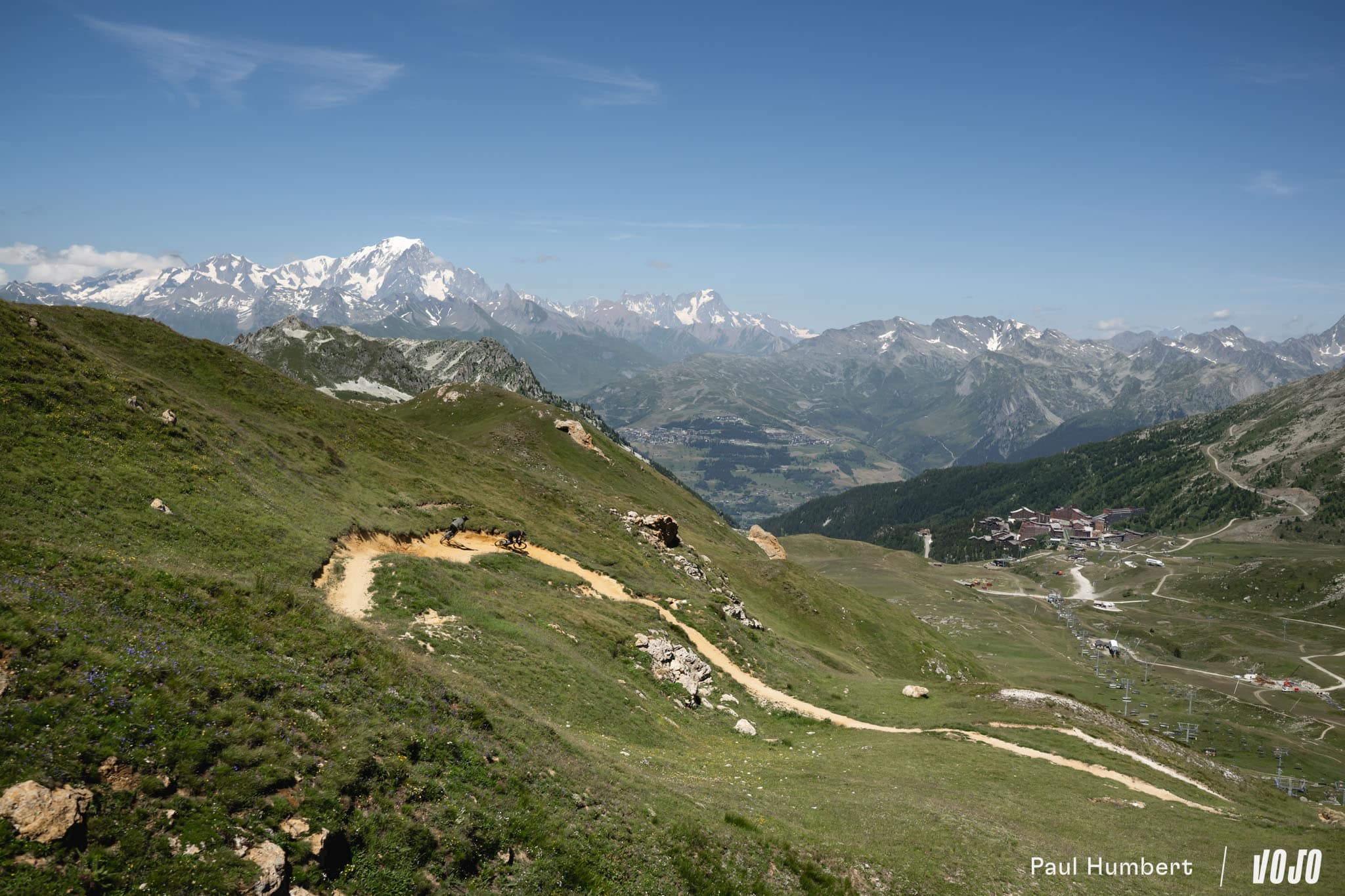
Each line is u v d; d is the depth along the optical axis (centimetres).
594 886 2377
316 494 6256
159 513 4381
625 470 18175
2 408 4478
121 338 8512
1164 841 4388
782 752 5159
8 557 2480
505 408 18462
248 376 9100
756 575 13150
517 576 6675
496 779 2611
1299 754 16350
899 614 15350
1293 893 3881
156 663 2161
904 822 3809
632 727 4503
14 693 1812
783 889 2834
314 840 1892
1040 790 4938
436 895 2016
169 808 1766
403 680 2916
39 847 1518
